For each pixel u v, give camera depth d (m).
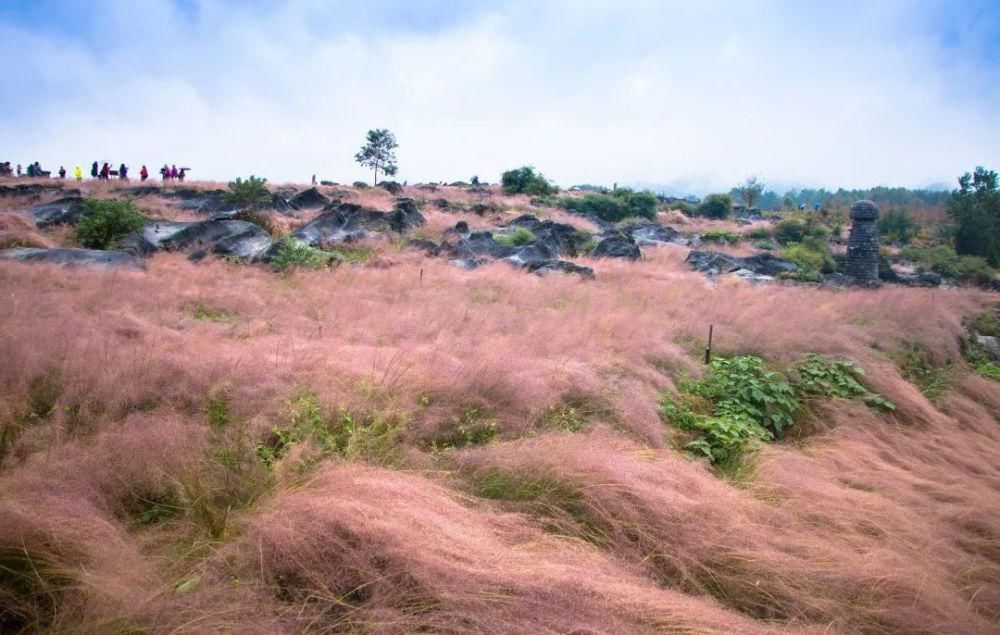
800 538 3.80
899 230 41.47
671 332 8.85
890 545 3.94
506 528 3.46
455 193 41.94
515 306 10.70
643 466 4.16
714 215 43.66
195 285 10.18
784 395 6.63
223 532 3.15
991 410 8.23
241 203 22.28
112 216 14.63
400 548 2.84
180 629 2.34
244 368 5.13
